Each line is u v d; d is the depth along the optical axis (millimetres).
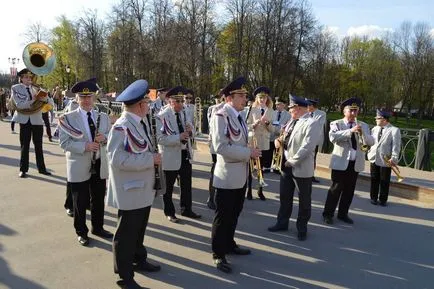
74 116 5277
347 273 4750
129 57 45531
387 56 55844
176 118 6344
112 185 4082
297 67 43250
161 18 44125
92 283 4234
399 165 11266
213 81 41531
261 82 42969
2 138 14328
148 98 4180
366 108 52906
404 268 4941
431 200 7898
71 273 4438
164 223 6160
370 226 6449
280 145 6094
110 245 5234
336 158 6418
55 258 4793
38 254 4883
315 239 5797
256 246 5461
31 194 7344
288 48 42312
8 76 52656
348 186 6492
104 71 51219
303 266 4887
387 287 4453
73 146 5086
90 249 5086
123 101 3965
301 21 43094
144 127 4152
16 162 10117
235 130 4664
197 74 40375
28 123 8500
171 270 4633
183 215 6496
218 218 4688
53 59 8508
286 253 5262
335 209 7078
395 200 8109
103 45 51281
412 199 8180
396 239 5898
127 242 4090
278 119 9422
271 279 4520
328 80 49000
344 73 51625
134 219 4078
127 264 4105
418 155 10836
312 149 5613
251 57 43250
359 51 58031
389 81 54250
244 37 42875
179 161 6242
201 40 40438
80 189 5191
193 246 5324
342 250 5430
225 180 4633
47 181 8328
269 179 9461
